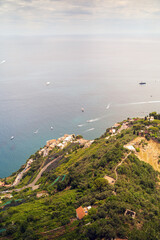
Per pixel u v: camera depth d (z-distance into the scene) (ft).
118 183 281.95
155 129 501.97
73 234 217.97
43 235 234.99
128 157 364.58
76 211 246.88
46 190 400.88
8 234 253.03
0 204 374.02
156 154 417.49
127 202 243.19
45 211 290.56
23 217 281.95
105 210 227.40
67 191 344.90
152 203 263.29
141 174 331.77
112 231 193.67
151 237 196.95
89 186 306.55
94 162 386.93
